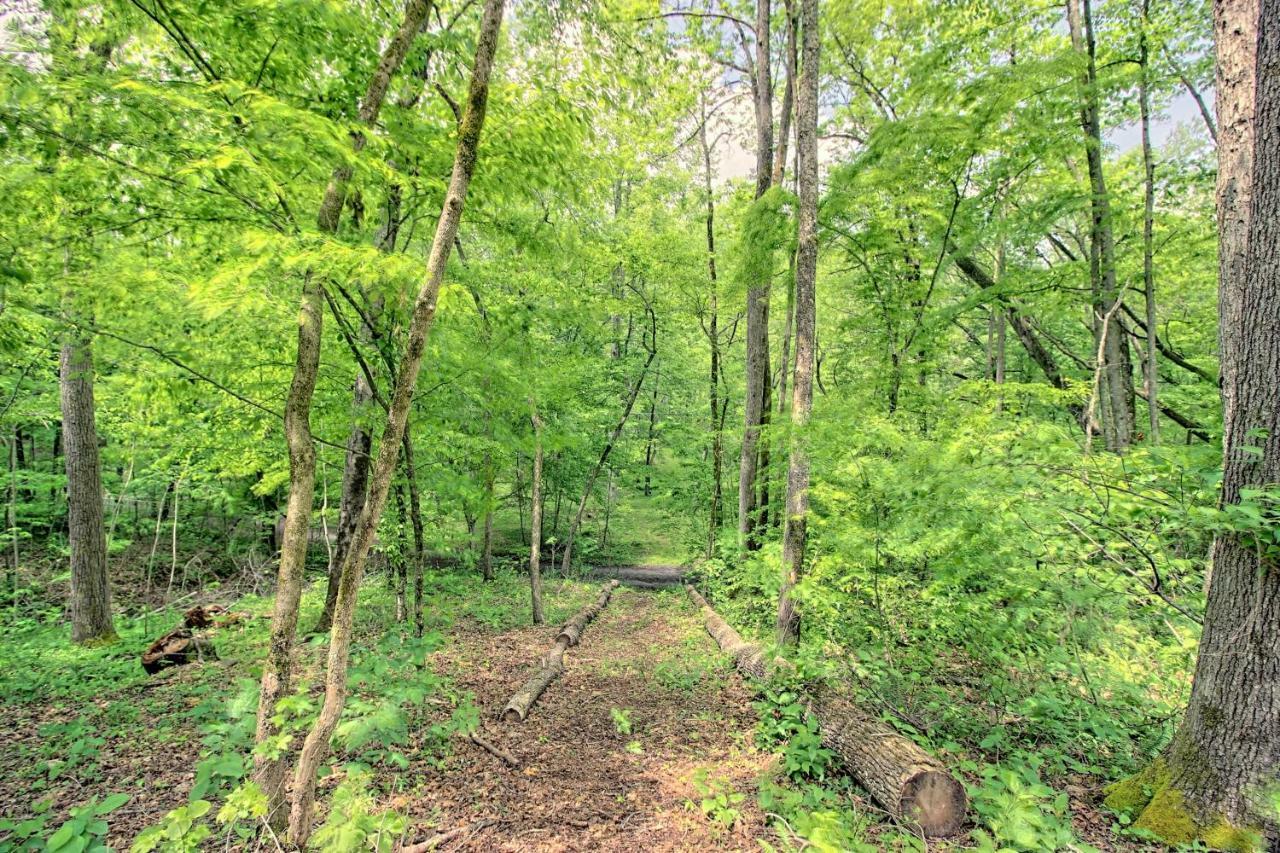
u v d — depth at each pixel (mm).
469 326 6195
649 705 5621
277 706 2773
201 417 8070
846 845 2662
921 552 4820
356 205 5184
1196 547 4465
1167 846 3100
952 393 7848
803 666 4941
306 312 3146
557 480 15031
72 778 3805
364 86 4309
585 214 7113
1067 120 7156
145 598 10844
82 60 3201
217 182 3348
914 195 7711
